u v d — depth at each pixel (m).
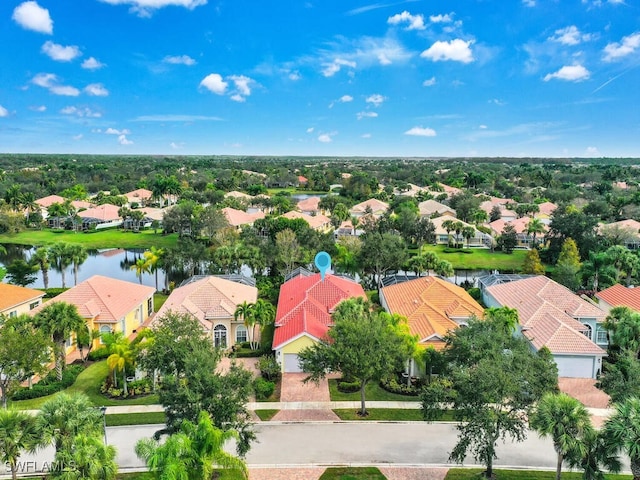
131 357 41.00
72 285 80.38
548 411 26.53
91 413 26.28
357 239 89.62
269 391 42.00
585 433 25.98
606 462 25.67
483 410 28.11
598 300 64.38
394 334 39.09
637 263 70.62
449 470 31.50
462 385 28.39
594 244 93.00
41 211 138.75
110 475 24.30
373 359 36.09
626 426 24.80
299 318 49.59
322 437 35.56
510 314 46.75
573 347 46.16
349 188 193.50
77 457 23.22
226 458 23.64
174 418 28.47
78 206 146.12
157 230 131.00
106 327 51.75
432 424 37.62
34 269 72.56
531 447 34.66
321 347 39.12
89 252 109.81
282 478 30.36
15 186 137.50
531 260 83.19
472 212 138.50
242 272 89.31
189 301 52.88
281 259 79.62
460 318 53.03
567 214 101.00
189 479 22.47
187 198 165.88
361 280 82.69
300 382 44.69
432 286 58.28
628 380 32.44
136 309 58.41
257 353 50.62
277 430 36.50
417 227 105.06
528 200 175.38
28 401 40.66
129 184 196.88
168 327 36.31
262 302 51.53
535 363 30.41
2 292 55.78
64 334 43.06
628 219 120.06
